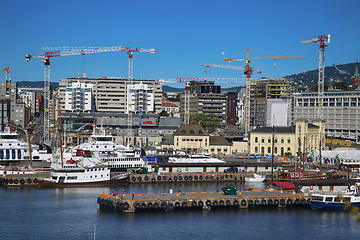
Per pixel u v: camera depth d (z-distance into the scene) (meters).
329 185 172.62
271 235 129.75
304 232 132.75
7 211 148.38
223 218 143.38
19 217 142.00
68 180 185.88
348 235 130.88
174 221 139.00
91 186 188.38
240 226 136.38
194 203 151.12
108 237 125.38
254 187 194.00
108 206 150.50
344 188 174.00
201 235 128.12
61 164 186.00
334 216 148.12
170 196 154.75
